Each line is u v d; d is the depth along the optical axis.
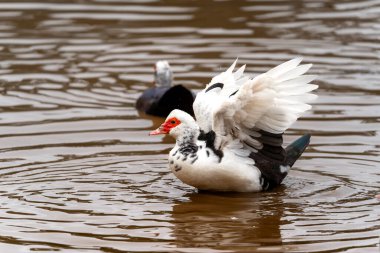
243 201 12.60
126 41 22.53
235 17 24.61
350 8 25.55
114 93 18.80
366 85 18.83
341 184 13.20
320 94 18.27
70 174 13.66
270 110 12.39
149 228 11.50
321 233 11.25
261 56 20.95
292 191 12.94
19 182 13.24
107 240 11.03
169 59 20.97
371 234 11.16
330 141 15.24
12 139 15.45
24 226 11.48
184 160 12.64
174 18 24.56
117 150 14.93
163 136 15.88
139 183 13.34
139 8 25.62
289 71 12.25
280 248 10.74
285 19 24.36
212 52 21.39
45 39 22.73
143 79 19.78
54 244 10.88
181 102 17.11
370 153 14.59
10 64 20.66
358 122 16.38
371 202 12.41
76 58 21.20
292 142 14.66
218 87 13.22
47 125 16.39
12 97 18.31
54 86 19.14
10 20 24.48
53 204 12.34
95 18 24.66
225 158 12.58
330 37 22.59
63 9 25.61
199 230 11.42
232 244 10.92
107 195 12.76
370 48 21.58
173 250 10.70
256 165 12.75
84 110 17.53
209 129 12.81
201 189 13.05
